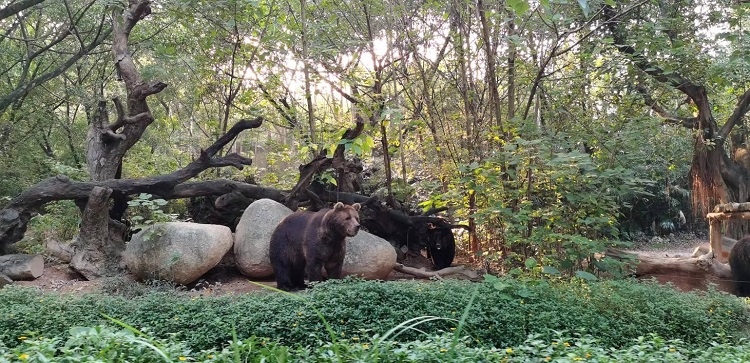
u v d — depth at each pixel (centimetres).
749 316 778
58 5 1652
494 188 993
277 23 1171
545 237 900
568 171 914
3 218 1053
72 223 1296
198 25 1318
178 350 443
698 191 1509
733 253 1062
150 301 744
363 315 684
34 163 1805
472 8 1157
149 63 1848
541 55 1174
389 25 1179
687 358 532
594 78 1152
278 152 1383
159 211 1027
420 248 1227
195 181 1199
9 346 613
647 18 1234
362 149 827
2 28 1880
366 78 1230
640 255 1210
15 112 1783
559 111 1081
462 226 1165
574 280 848
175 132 1875
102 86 1805
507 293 757
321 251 934
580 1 420
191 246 988
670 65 1144
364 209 1184
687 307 749
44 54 1809
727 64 1209
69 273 1054
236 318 666
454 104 1193
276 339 635
